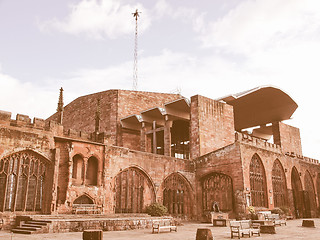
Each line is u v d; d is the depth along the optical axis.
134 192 30.89
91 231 11.33
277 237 16.39
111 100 46.66
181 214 31.88
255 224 21.22
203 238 13.57
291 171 40.19
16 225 19.55
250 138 33.19
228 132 39.00
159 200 29.81
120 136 44.75
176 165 32.31
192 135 35.84
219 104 39.06
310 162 46.22
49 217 19.83
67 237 14.84
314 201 44.03
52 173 22.45
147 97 49.09
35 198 21.66
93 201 24.75
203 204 32.84
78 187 23.98
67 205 22.98
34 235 15.79
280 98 45.16
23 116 22.22
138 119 42.88
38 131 22.72
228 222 24.83
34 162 22.22
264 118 51.12
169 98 51.25
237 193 29.77
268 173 34.34
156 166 30.39
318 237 16.23
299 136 50.16
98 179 25.45
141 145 42.34
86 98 50.81
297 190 41.66
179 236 16.44
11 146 21.14
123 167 27.64
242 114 50.34
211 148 36.09
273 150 37.19
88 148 25.36
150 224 21.98
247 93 40.38
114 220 19.83
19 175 21.22
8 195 21.48
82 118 50.16
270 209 32.59
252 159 32.69
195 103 36.56
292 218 34.88
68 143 24.22
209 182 32.94
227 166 31.25
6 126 21.22
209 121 36.88
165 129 40.19
